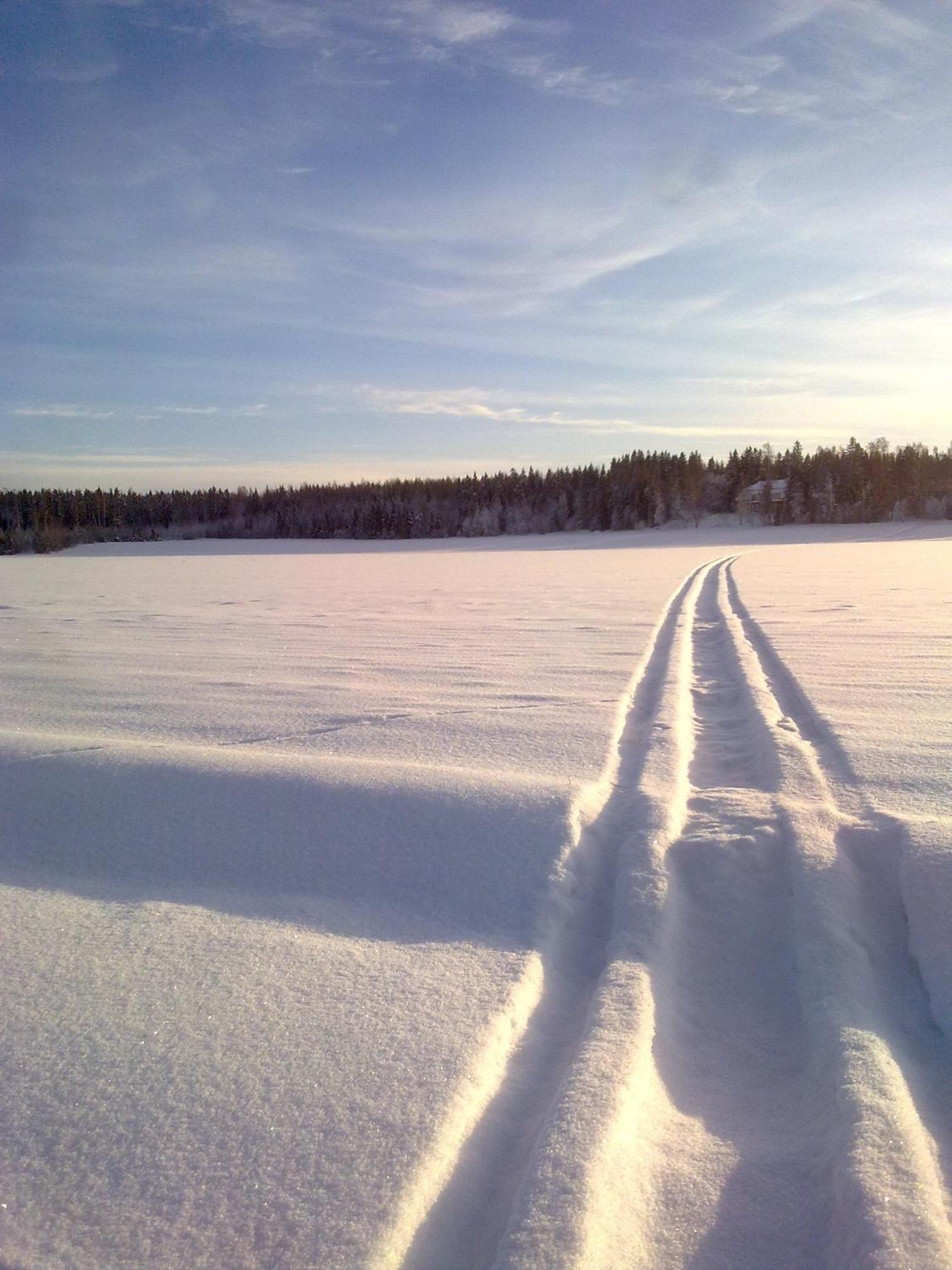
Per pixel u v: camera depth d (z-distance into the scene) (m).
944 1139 1.82
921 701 5.40
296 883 3.11
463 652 8.14
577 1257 1.48
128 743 4.42
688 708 5.58
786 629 9.28
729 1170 1.76
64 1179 1.75
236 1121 1.88
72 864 3.35
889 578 17.52
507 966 2.51
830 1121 1.86
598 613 11.81
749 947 2.67
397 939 2.72
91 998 2.40
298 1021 2.26
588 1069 1.98
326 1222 1.60
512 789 3.60
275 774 3.83
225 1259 1.54
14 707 5.84
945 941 2.50
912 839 3.00
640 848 3.09
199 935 2.76
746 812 3.41
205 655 8.23
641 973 2.39
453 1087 1.97
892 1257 1.46
